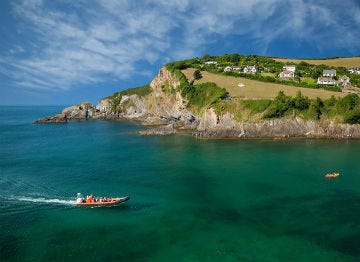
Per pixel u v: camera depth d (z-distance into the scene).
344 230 49.97
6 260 42.31
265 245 45.91
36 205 59.47
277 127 127.50
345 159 91.44
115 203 59.03
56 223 52.53
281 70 190.88
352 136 122.69
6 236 48.28
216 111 138.25
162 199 62.03
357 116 122.94
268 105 132.88
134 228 50.91
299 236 48.31
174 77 192.38
